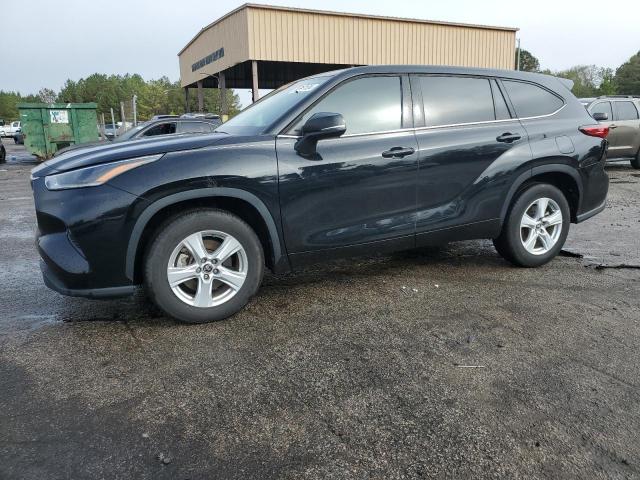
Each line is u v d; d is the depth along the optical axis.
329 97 3.81
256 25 20.59
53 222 3.22
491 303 3.90
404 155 3.94
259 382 2.76
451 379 2.78
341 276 4.61
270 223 3.55
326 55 22.12
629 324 3.49
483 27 25.31
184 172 3.25
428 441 2.26
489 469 2.08
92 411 2.50
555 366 2.91
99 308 3.86
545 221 4.70
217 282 3.60
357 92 3.91
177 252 3.36
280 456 2.17
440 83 4.26
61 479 2.03
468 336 3.31
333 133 3.49
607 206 8.42
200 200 3.44
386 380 2.77
